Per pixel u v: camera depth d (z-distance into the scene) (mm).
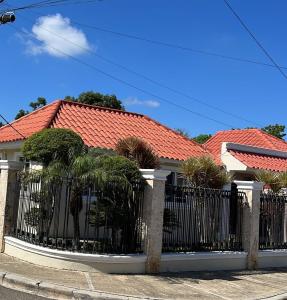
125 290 9289
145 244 11188
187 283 10586
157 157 14055
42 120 15930
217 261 12758
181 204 12391
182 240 12344
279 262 14469
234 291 10312
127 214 11086
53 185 11266
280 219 14883
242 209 13641
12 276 9414
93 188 10922
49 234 11539
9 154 16438
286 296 10320
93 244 10953
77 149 11773
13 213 12438
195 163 14422
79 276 10047
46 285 8945
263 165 19578
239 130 25594
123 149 13672
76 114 16859
